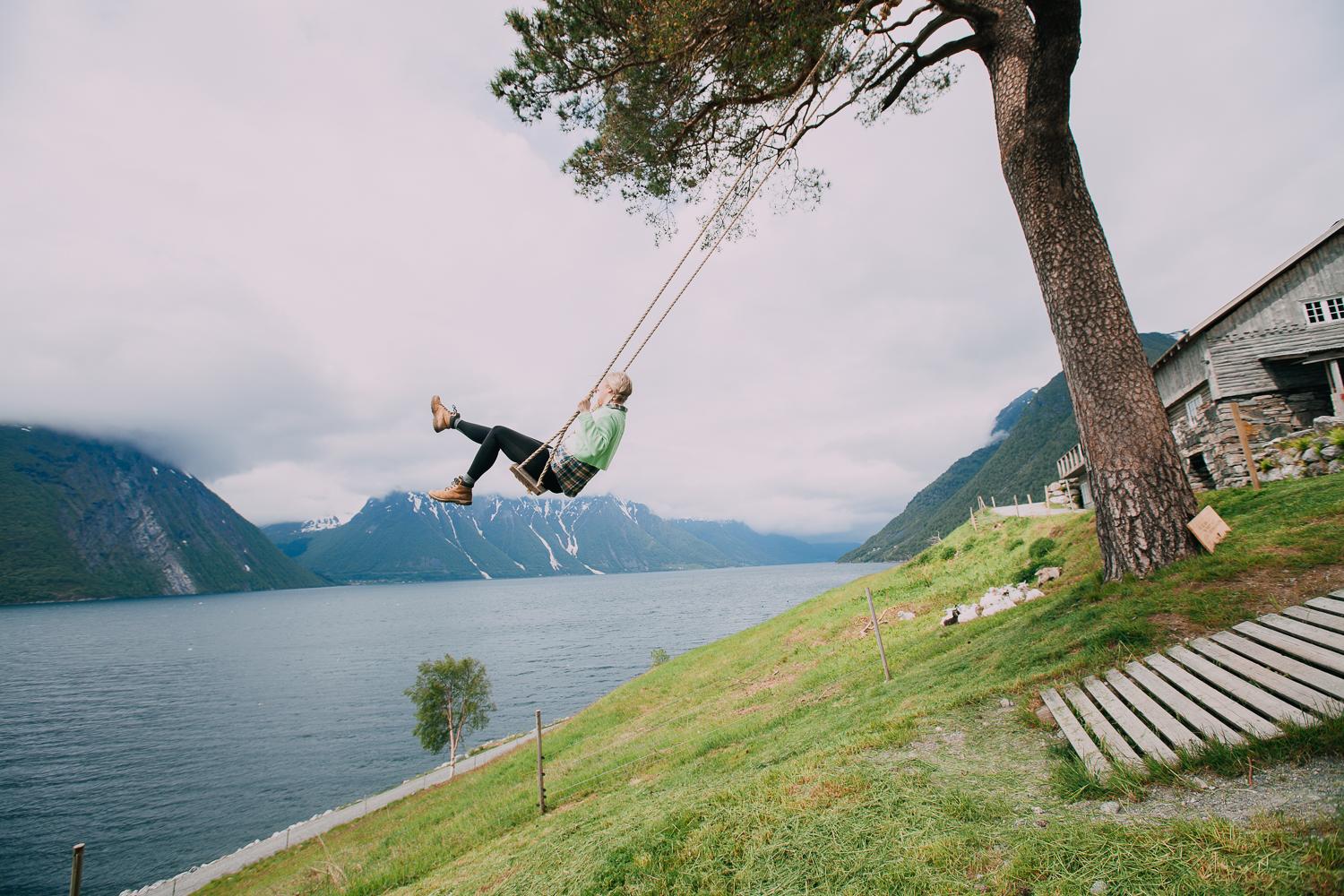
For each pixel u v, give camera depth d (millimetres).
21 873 37875
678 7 8727
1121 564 9820
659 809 7578
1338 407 18094
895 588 27719
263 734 70750
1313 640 5898
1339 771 4109
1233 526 10133
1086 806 4613
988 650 10422
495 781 21219
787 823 5449
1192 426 25578
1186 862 3502
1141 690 6266
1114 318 9836
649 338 5051
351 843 21719
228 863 30109
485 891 7293
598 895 5375
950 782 5516
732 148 12227
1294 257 23125
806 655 21875
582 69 10805
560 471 4613
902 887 4055
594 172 12516
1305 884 3068
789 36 9047
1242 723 4934
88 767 61719
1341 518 9172
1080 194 9977
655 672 32969
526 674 94375
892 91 11477
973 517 38094
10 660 140000
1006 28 10133
